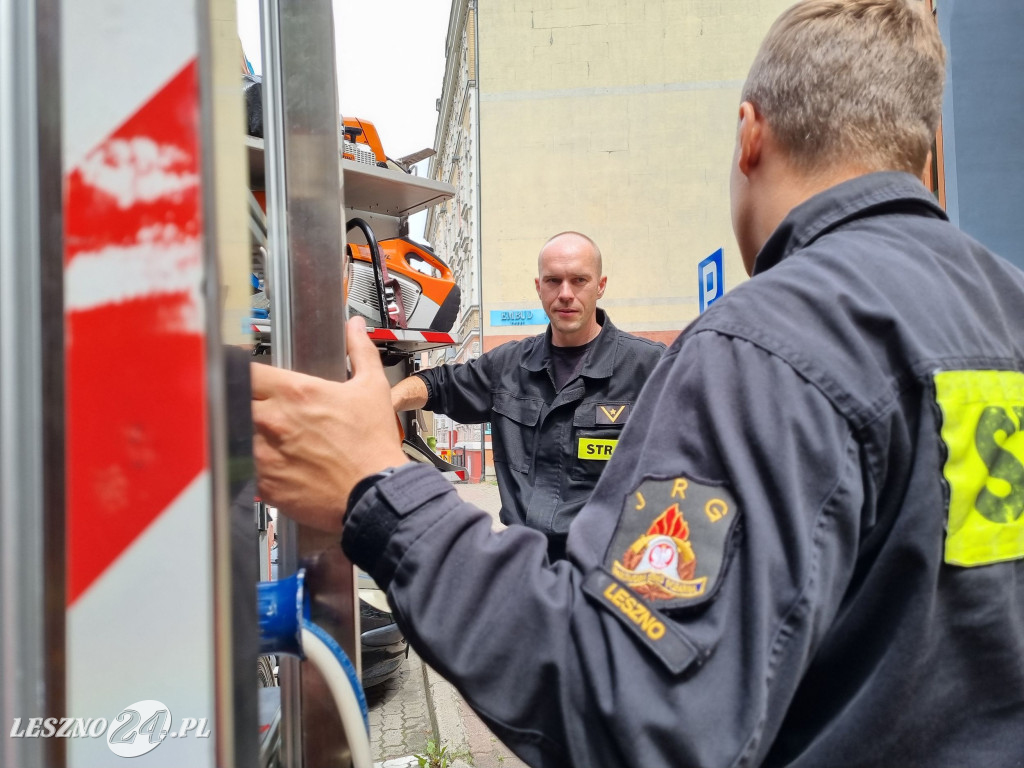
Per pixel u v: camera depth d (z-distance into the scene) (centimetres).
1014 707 63
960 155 473
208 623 42
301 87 74
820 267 66
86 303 42
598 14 1675
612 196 1683
